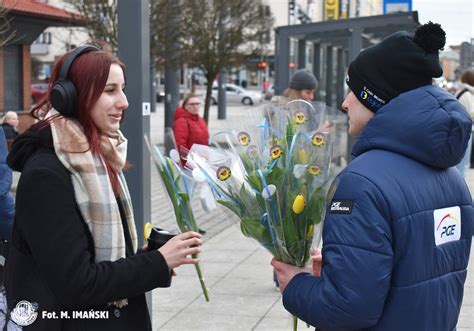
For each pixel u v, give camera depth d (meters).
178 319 5.55
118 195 2.55
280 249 2.67
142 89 4.82
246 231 2.71
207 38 19.11
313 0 49.59
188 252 2.50
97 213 2.39
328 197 2.45
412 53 2.44
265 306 5.88
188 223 2.85
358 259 2.23
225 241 8.45
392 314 2.32
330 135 2.69
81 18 14.75
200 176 2.69
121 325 2.47
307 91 7.13
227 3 19.00
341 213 2.30
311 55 16.22
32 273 2.39
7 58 20.39
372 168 2.33
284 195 2.62
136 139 4.84
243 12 19.33
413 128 2.36
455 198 2.52
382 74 2.48
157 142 20.30
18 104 21.03
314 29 14.09
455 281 2.53
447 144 2.36
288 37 14.48
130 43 4.82
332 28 13.86
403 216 2.29
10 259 2.44
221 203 2.71
